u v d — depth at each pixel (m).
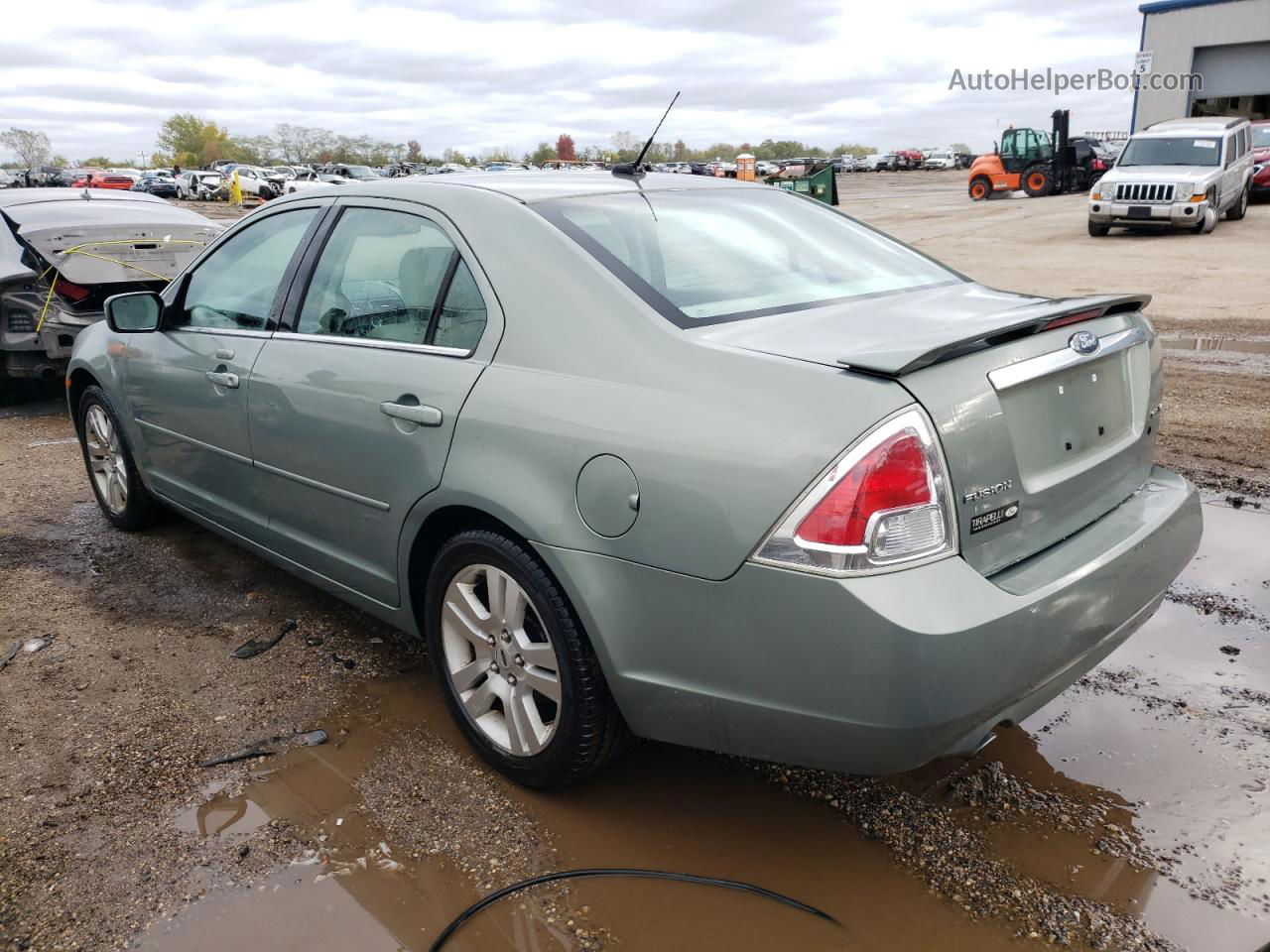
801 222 3.20
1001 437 2.16
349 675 3.36
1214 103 35.31
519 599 2.57
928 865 2.40
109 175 50.28
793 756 2.18
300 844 2.50
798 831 2.53
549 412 2.42
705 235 2.86
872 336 2.29
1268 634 3.48
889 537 1.98
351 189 3.31
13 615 3.82
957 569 2.05
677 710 2.29
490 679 2.72
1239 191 18.66
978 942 2.15
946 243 17.36
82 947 2.17
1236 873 2.34
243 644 3.59
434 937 2.19
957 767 2.78
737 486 2.09
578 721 2.47
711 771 2.80
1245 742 2.85
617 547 2.27
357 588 3.17
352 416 2.93
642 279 2.53
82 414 4.77
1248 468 5.18
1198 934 2.15
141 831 2.55
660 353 2.33
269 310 3.43
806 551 2.01
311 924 2.23
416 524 2.78
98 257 6.75
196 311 3.86
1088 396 2.50
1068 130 29.81
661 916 2.24
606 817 2.60
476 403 2.57
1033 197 30.69
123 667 3.41
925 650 1.95
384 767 2.83
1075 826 2.52
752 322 2.43
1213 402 6.51
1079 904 2.25
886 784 2.72
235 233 3.79
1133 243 16.20
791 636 2.05
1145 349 2.76
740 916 2.24
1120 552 2.38
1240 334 8.62
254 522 3.59
